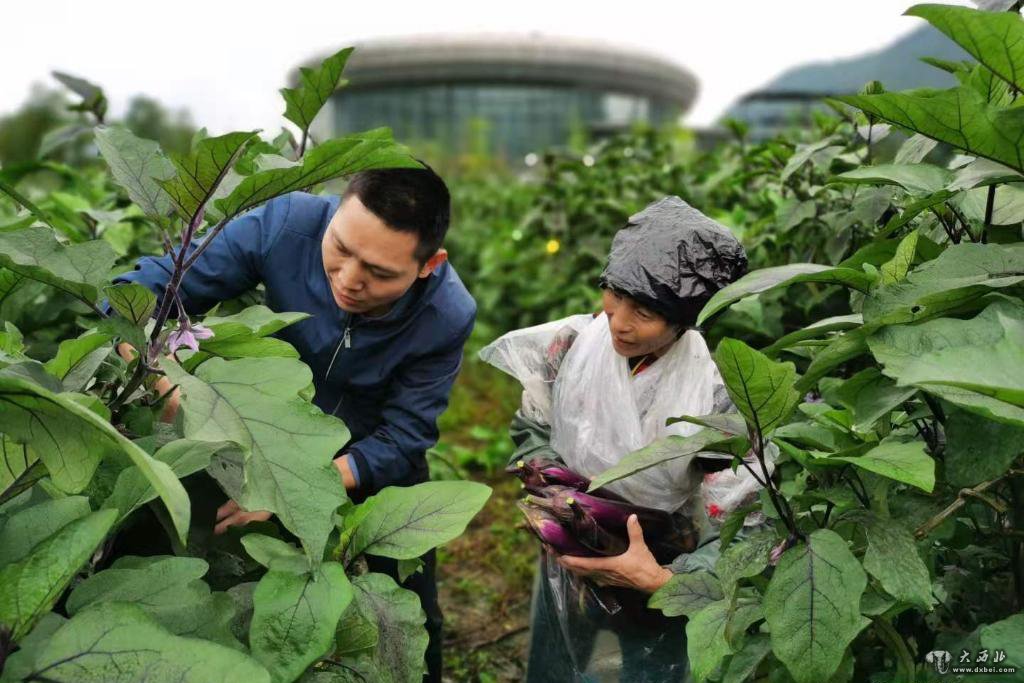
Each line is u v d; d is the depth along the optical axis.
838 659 1.05
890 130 2.13
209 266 1.91
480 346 5.88
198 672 0.86
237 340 1.24
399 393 2.02
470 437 5.02
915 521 1.26
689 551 1.84
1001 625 1.04
